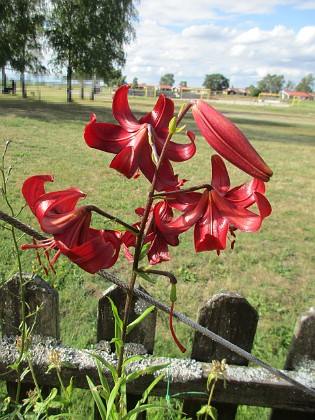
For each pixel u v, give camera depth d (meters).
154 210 0.97
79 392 2.01
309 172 8.79
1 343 1.61
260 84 119.00
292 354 1.62
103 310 1.59
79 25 23.06
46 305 1.58
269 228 4.86
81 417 1.38
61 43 23.70
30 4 21.88
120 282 1.18
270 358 2.52
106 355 1.60
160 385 1.58
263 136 15.45
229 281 3.46
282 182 7.56
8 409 1.73
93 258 0.82
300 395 1.58
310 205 6.06
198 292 3.24
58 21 23.59
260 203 0.83
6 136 9.41
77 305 2.85
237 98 73.81
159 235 1.00
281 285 3.52
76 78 27.19
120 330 1.21
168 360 1.61
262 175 0.84
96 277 3.21
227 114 28.50
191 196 0.99
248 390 1.58
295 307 3.20
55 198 0.86
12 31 22.09
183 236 4.22
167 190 0.98
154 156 0.93
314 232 4.86
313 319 1.55
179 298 3.11
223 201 0.94
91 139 0.96
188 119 17.62
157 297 3.08
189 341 2.63
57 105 22.45
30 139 9.29
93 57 23.72
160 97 0.99
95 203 5.06
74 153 8.06
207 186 0.93
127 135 0.97
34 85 53.50
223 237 0.93
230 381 1.57
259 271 3.71
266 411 2.01
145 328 1.61
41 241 0.96
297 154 11.37
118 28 23.84
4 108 17.44
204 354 1.65
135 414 1.31
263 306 3.15
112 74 25.52
